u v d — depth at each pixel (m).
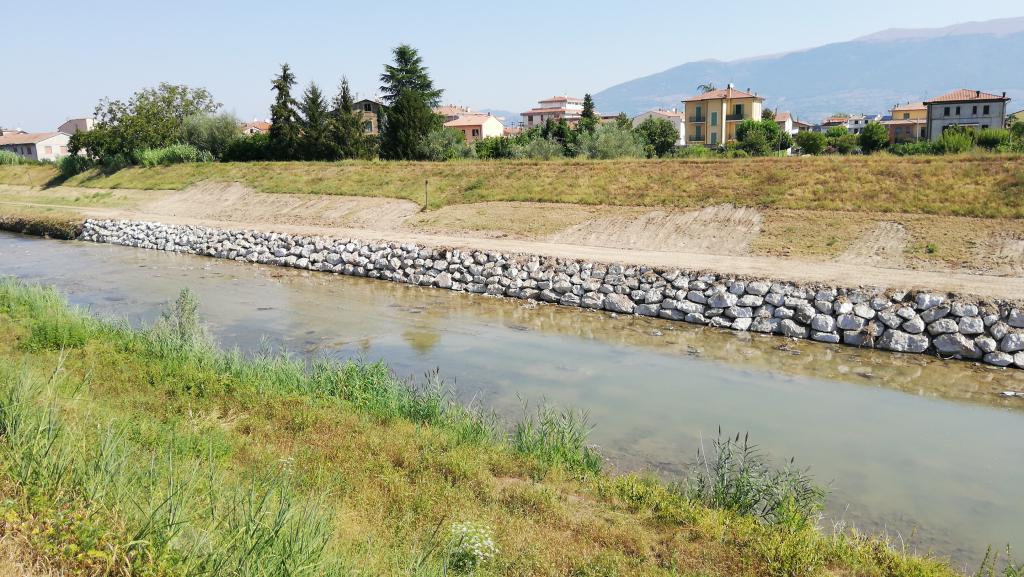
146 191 44.28
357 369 11.77
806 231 21.75
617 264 20.02
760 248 21.31
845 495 8.77
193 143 58.75
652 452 9.90
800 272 18.12
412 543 6.16
